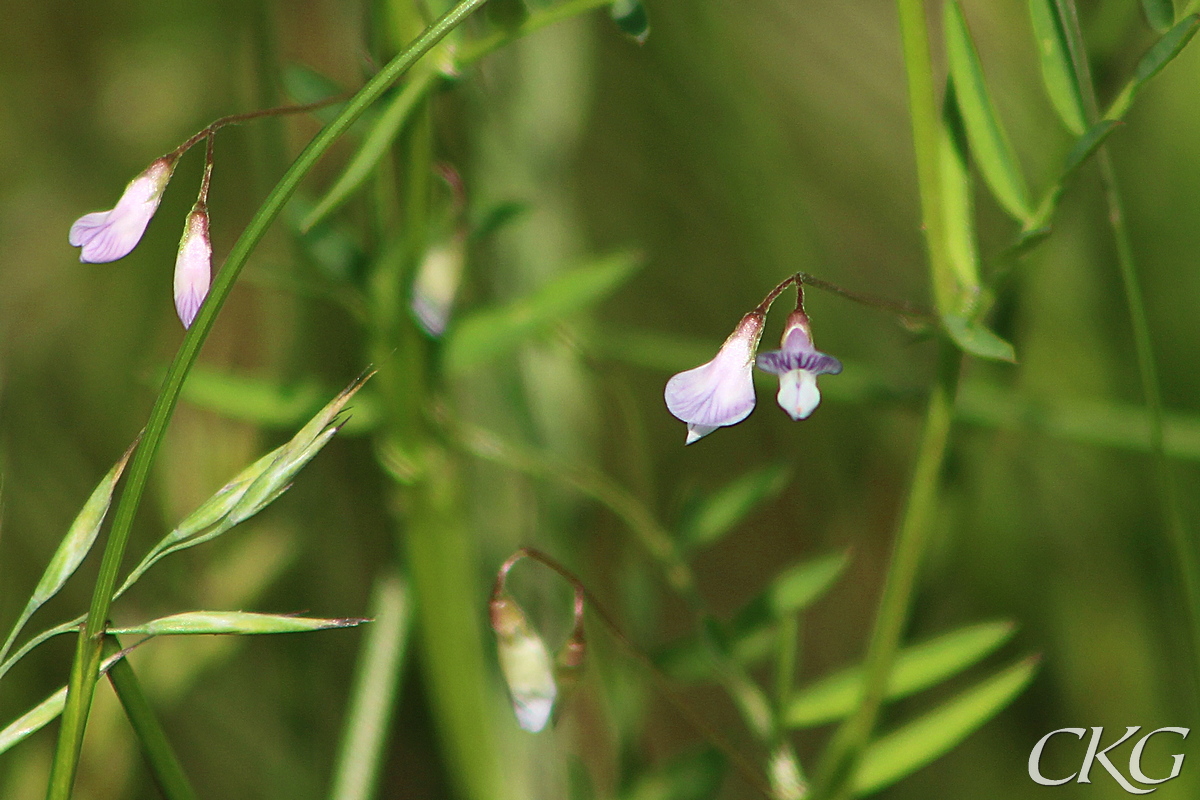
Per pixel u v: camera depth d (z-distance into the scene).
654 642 0.26
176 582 0.25
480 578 0.25
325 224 0.23
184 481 0.25
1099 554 0.26
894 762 0.23
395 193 0.23
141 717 0.21
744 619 0.24
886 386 0.25
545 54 0.25
